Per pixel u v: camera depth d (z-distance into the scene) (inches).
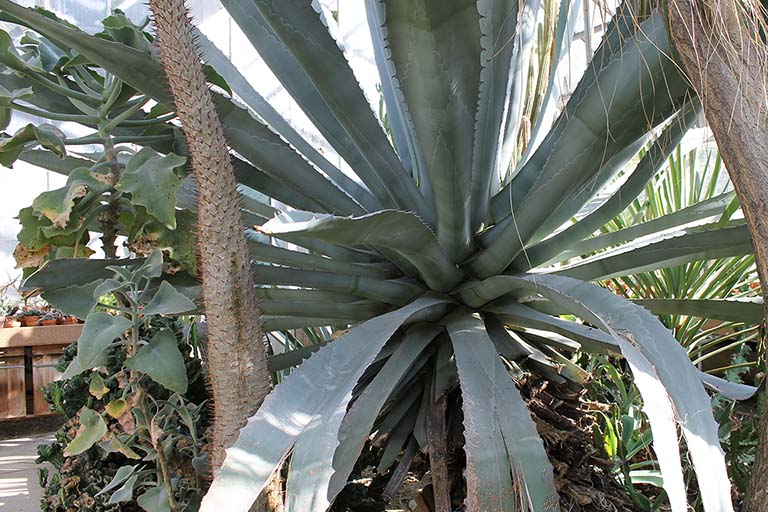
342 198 49.6
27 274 43.3
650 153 47.5
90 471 50.8
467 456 30.6
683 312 46.7
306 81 49.3
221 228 31.8
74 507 50.6
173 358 37.3
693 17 29.4
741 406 47.3
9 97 39.9
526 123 68.9
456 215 43.8
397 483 44.3
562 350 56.3
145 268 39.0
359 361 33.5
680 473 23.8
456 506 44.7
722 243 41.9
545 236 54.2
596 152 39.3
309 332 73.1
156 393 46.3
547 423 45.3
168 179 39.5
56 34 38.4
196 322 60.6
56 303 39.1
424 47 34.4
